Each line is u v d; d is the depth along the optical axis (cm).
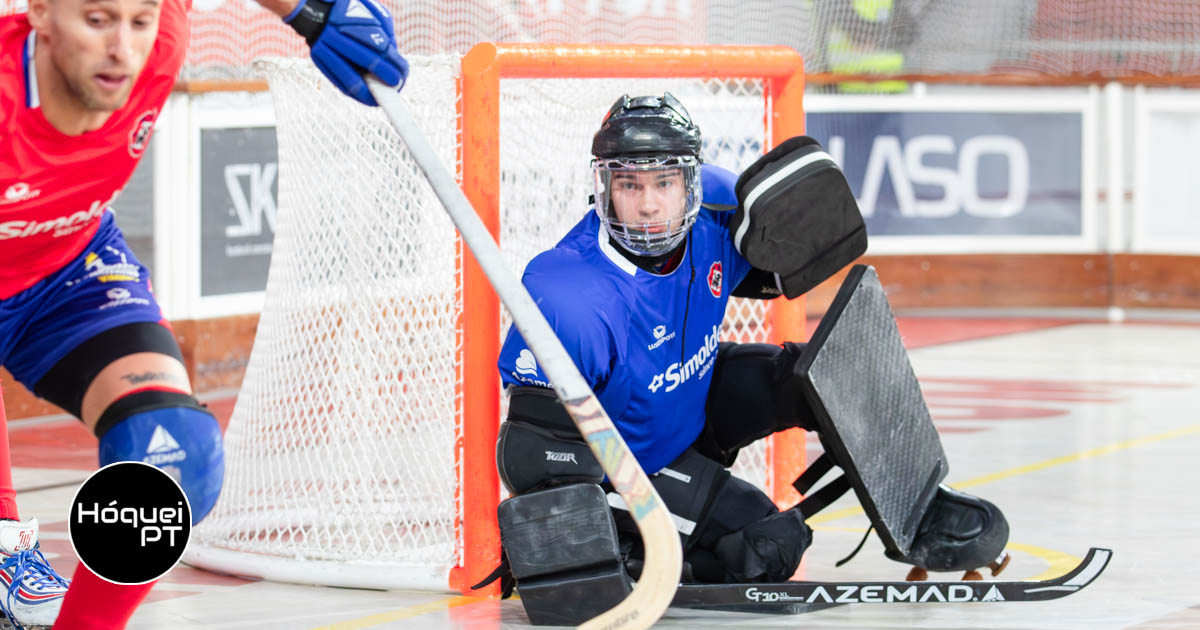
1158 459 1217
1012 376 1766
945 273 2395
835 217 733
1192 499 1040
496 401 774
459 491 793
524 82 880
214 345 1680
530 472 688
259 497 866
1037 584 720
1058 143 2408
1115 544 885
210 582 820
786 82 910
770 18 2338
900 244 2375
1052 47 2420
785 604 722
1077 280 2417
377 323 835
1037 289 2420
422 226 820
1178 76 2372
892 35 2367
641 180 667
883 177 2352
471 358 770
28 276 552
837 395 723
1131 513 988
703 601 702
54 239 541
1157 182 2389
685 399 730
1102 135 2406
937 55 2389
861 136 2331
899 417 752
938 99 2369
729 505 748
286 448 862
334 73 581
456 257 792
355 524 843
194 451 528
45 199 513
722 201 741
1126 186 2397
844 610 725
